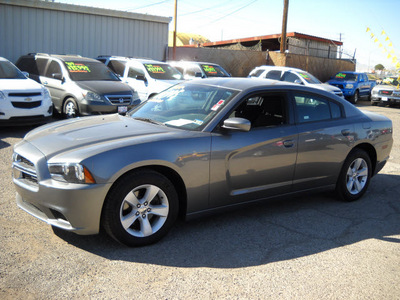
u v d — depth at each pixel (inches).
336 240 163.9
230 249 150.6
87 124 171.5
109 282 123.6
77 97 391.2
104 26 668.1
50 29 613.6
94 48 664.4
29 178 149.6
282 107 183.8
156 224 151.3
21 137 330.3
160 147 147.4
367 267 141.8
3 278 122.3
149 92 474.6
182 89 193.8
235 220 179.9
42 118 358.0
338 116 205.0
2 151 280.7
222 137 161.6
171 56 819.4
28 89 348.8
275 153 175.0
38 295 115.0
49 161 139.0
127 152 140.9
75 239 151.6
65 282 122.3
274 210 195.8
